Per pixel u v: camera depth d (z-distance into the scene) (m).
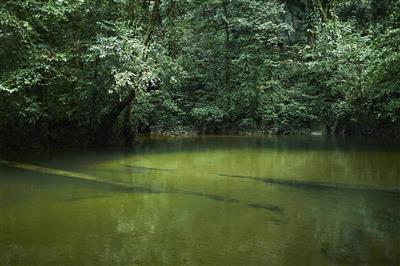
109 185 8.37
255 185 8.32
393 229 5.52
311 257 4.60
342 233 5.36
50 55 12.75
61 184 8.45
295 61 21.12
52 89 14.26
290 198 7.19
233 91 21.00
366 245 4.94
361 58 15.44
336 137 17.86
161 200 7.13
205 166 10.74
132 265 4.39
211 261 4.49
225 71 21.14
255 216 6.13
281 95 20.22
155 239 5.15
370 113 18.20
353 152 13.05
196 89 21.80
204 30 21.53
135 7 16.00
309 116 19.78
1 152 13.02
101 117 15.33
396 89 16.11
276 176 9.21
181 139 17.95
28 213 6.29
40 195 7.47
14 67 12.23
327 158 11.90
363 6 20.45
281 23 20.56
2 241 5.07
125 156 12.68
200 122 20.95
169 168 10.45
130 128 16.53
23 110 12.47
